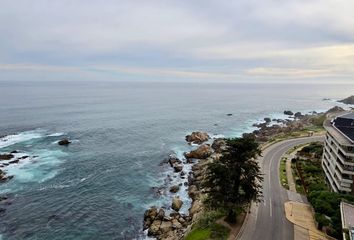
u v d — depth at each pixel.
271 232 53.12
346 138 69.38
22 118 173.88
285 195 68.88
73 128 154.25
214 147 118.44
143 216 68.44
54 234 61.41
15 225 63.84
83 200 75.88
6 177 86.19
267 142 117.94
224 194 52.72
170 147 125.12
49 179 87.44
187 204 73.38
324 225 53.50
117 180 88.75
